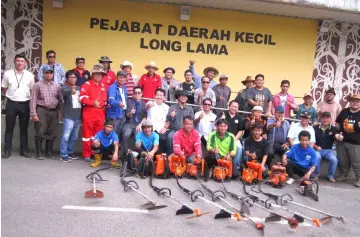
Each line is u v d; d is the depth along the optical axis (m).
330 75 9.47
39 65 8.22
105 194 4.96
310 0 7.66
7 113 6.47
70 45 8.27
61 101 6.74
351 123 6.80
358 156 6.80
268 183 6.25
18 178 5.36
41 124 6.53
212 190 5.59
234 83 9.05
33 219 3.98
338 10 7.89
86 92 6.46
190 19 8.63
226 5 8.32
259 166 6.04
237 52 8.96
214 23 8.74
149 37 8.55
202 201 5.02
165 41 8.62
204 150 6.87
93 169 6.22
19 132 7.11
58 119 6.97
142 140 6.14
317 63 9.36
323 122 6.94
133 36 8.48
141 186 5.48
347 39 9.41
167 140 6.62
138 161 6.05
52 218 4.05
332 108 7.70
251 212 4.79
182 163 6.09
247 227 4.24
